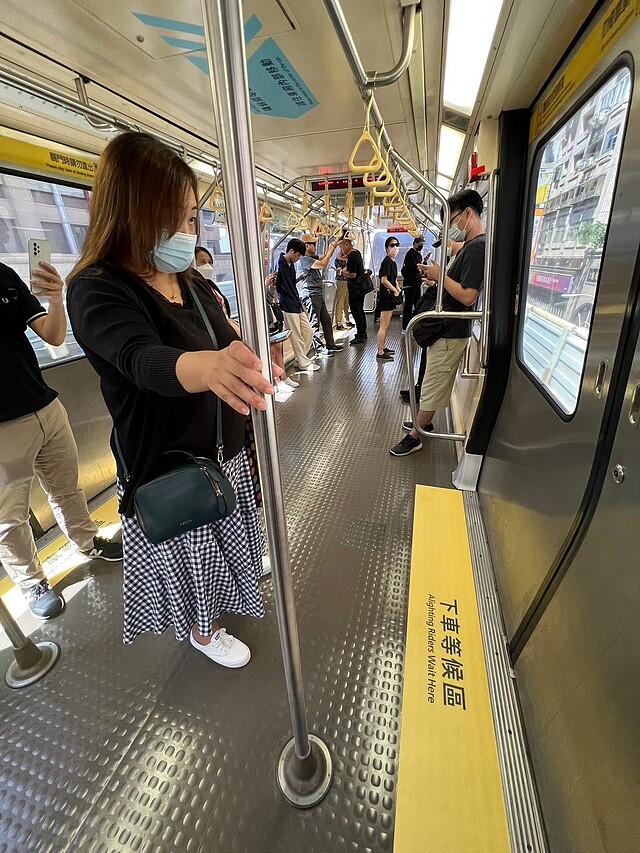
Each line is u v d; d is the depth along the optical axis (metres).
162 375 0.70
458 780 1.14
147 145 0.88
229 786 1.17
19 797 1.16
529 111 1.79
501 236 1.98
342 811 1.10
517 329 2.01
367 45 1.60
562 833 0.90
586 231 1.18
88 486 2.68
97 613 1.77
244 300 0.62
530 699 1.21
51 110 2.08
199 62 1.63
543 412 1.51
